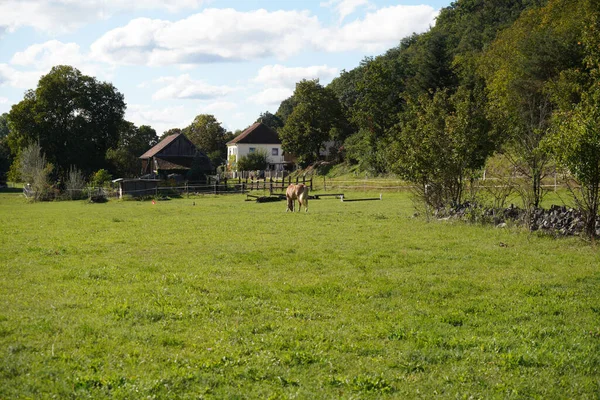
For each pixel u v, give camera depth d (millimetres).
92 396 5988
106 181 59156
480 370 6988
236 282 11727
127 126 83812
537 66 48688
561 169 18188
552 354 7473
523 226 19625
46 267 13422
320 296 10633
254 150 102625
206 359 7152
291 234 19938
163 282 11594
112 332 8102
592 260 14133
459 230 20031
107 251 16219
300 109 87312
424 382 6660
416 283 11680
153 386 6250
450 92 68250
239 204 39469
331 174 79250
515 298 10469
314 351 7551
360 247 16609
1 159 103125
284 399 6055
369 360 7320
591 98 17266
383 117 75625
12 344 7461
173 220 26188
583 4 47812
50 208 41656
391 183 52031
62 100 74938
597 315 9367
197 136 123750
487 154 23297
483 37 83812
